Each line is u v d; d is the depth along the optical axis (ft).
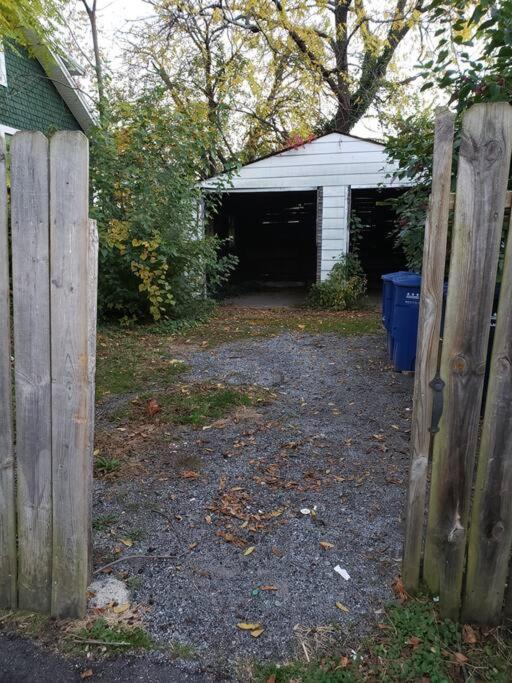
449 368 5.59
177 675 5.43
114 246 23.68
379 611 6.32
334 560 7.38
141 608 6.39
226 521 8.46
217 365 19.06
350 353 21.11
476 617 6.07
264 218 60.75
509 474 5.66
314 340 23.97
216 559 7.43
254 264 61.41
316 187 34.40
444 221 5.30
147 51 48.42
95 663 5.55
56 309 5.52
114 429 12.52
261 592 6.71
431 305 5.50
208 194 31.17
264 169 34.35
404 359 17.62
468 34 10.44
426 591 6.39
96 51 40.29
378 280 60.49
